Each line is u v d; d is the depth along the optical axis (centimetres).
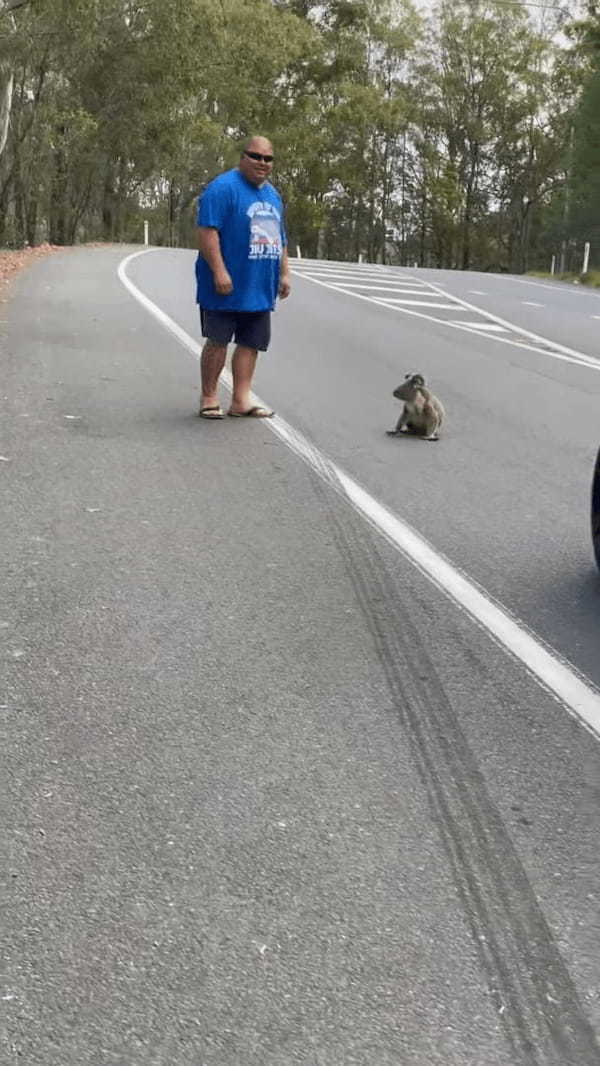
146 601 479
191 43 4097
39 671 405
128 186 5416
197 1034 237
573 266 5591
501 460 779
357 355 1273
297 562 539
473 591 510
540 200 8250
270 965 258
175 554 541
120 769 341
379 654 436
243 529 586
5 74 3394
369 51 7606
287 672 416
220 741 361
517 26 7794
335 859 301
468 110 8012
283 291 858
